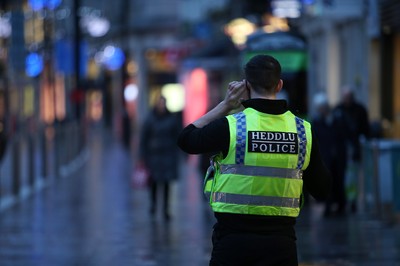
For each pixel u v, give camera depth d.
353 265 15.73
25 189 31.92
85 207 26.38
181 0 81.88
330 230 20.22
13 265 16.36
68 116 63.62
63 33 60.59
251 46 28.84
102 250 18.11
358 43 36.94
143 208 25.97
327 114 23.12
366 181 23.50
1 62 48.34
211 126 8.32
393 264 15.79
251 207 8.20
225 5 60.03
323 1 32.47
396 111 32.25
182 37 78.12
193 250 17.98
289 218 8.32
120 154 55.28
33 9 52.34
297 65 28.59
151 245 18.73
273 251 8.18
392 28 30.97
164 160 23.16
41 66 51.38
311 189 8.68
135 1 93.75
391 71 32.72
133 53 94.12
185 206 26.39
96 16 84.00
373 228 20.44
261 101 8.37
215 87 63.31
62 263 16.56
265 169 8.23
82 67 55.59
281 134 8.31
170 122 23.31
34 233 20.70
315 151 8.48
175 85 90.38
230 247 8.18
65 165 43.34
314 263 15.96
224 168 8.27
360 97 36.72
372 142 22.39
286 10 35.81
